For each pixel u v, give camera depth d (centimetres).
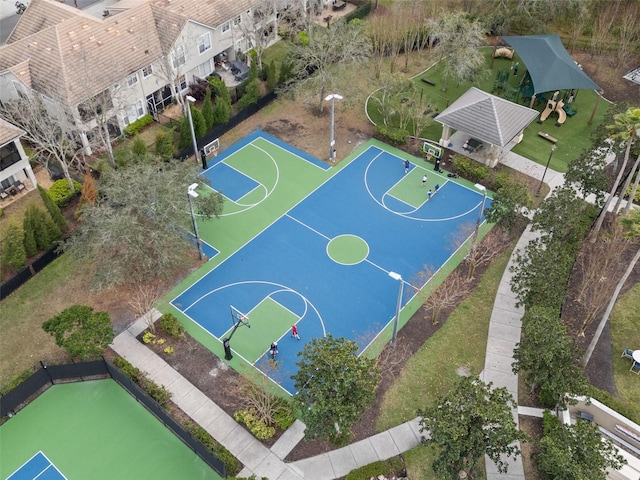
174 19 6156
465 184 5650
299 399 3322
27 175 5409
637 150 5144
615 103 6153
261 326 4366
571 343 3803
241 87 6519
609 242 4769
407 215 5319
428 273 4784
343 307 4519
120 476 3556
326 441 3672
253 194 5503
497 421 3119
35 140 4934
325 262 4869
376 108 6575
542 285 3997
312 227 5184
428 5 7788
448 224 5238
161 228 4359
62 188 5247
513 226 4750
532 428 3744
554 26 7644
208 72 6825
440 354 4191
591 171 4822
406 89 6391
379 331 4350
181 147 5800
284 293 4616
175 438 3747
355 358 3316
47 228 4706
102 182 4847
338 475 3522
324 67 6291
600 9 7512
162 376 4034
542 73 6191
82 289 4600
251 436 3709
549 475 3453
